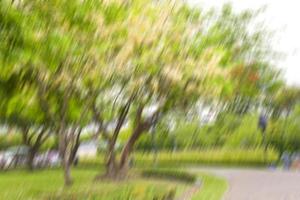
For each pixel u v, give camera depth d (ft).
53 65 59.16
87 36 59.36
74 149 126.41
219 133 202.69
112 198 46.85
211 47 84.33
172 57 75.66
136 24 65.57
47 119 112.06
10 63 56.49
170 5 73.31
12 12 45.55
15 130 162.20
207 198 67.46
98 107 97.60
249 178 105.40
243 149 191.93
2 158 154.92
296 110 172.86
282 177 105.09
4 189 80.33
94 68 66.95
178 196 67.51
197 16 82.33
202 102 102.58
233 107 129.80
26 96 80.02
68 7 53.72
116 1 57.21
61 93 76.13
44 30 53.62
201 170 141.49
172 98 92.63
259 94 138.62
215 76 81.82
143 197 50.60
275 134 171.42
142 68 72.79
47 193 49.73
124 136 149.69
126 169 101.35
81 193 47.47
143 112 104.83
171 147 219.00
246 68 124.77
